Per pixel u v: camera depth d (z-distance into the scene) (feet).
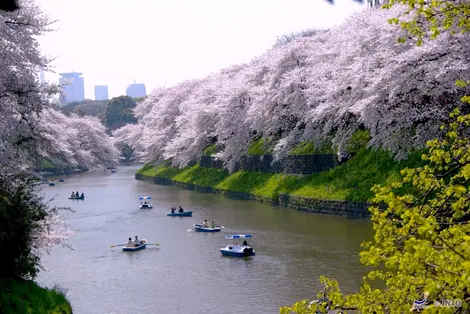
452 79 90.48
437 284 19.94
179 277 80.94
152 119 310.24
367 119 107.65
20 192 58.03
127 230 124.57
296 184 145.59
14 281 57.21
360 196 115.55
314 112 129.70
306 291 69.31
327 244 94.07
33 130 73.05
